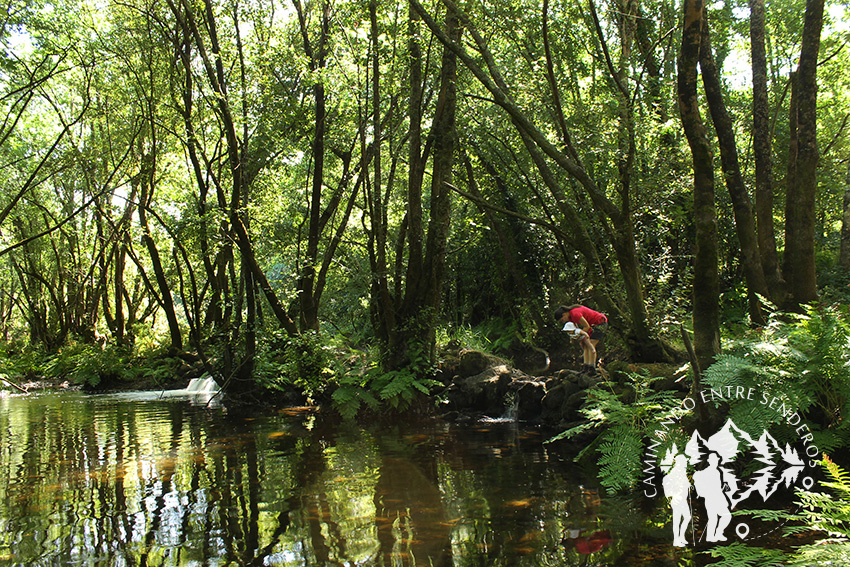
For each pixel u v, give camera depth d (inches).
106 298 957.2
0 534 177.8
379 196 467.8
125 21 556.7
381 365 463.5
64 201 962.1
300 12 485.4
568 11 380.8
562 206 357.4
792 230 342.3
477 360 448.5
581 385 324.2
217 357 568.1
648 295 365.7
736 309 461.4
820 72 607.5
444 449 292.0
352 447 304.0
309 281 516.7
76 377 743.7
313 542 164.1
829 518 121.2
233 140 466.6
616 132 327.0
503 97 317.1
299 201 655.1
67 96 733.3
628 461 201.6
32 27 544.4
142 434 363.3
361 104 513.0
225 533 173.8
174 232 518.0
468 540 162.1
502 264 603.2
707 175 225.8
